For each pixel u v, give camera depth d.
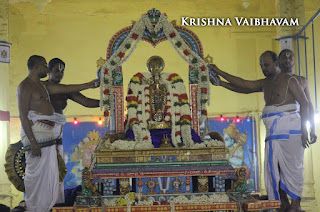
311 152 8.98
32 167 7.31
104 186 6.78
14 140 10.19
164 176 6.78
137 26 7.61
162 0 10.87
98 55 10.71
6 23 8.82
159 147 7.12
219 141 7.12
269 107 7.75
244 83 7.99
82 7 10.74
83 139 10.29
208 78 7.76
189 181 6.91
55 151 7.51
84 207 6.46
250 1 10.98
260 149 10.59
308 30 9.72
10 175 8.05
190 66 7.83
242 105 10.75
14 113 10.27
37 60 7.72
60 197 8.09
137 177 6.73
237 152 10.54
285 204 7.65
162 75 7.67
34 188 7.28
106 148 7.02
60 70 8.46
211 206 6.58
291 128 7.52
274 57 7.96
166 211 6.50
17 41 10.52
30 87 7.52
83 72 10.63
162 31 7.74
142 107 7.40
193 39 7.84
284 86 7.73
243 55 10.91
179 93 7.53
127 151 6.88
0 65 8.74
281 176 7.52
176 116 7.38
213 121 10.60
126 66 10.76
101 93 7.47
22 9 10.60
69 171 10.20
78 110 10.39
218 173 6.80
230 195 6.80
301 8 9.32
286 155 7.48
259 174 10.51
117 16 10.80
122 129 7.59
